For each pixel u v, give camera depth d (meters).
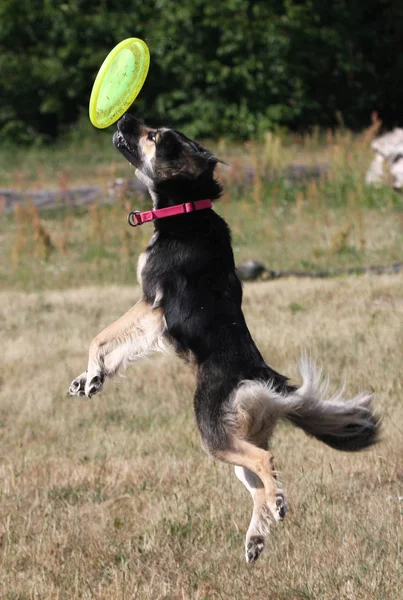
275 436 8.35
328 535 6.12
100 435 8.74
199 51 32.81
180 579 5.70
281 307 13.21
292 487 7.01
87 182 26.88
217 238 6.20
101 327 13.03
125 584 5.60
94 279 17.45
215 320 5.88
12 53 33.09
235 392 5.64
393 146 21.69
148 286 6.16
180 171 6.29
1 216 23.23
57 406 9.75
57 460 8.12
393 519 6.23
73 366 11.06
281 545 6.08
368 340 10.91
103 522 6.67
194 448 8.15
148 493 7.23
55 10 32.81
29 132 33.56
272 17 32.69
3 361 11.51
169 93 33.09
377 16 34.84
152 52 32.50
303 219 20.38
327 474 7.23
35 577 5.82
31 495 7.33
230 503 6.82
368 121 35.28
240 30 31.98
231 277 6.13
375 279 14.57
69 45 32.81
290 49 32.81
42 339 12.49
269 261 17.52
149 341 6.09
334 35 33.09
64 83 32.94
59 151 32.09
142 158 6.52
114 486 7.46
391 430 7.97
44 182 27.28
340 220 20.02
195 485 7.27
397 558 5.66
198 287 5.97
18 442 8.63
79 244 20.19
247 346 5.89
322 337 11.19
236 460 5.55
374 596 5.19
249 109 33.03
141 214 6.33
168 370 10.79
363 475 7.25
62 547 6.29
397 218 19.78
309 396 5.69
